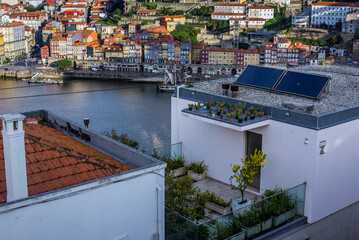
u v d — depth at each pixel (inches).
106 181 808.9
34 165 869.8
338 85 1491.1
